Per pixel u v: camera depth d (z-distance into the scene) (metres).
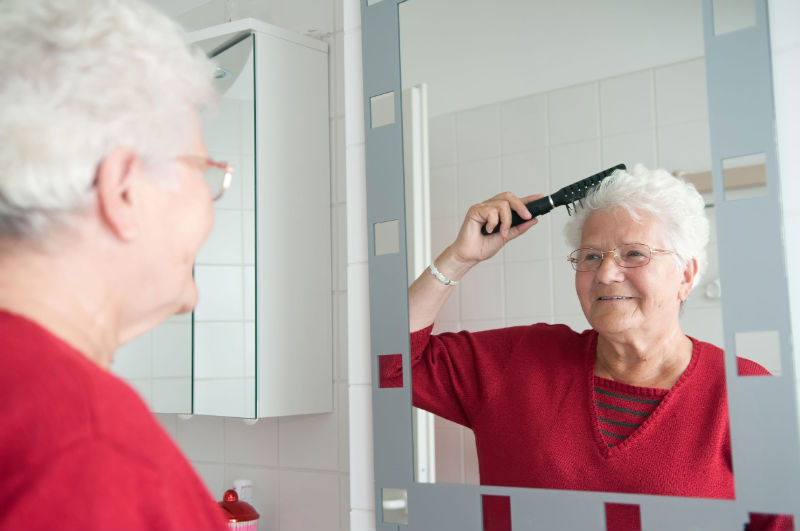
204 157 0.63
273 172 1.47
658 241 0.97
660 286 0.96
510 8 1.11
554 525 1.01
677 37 0.97
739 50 0.93
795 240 0.89
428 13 1.19
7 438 0.43
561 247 1.04
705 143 0.94
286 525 1.54
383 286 1.20
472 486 1.09
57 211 0.51
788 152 0.90
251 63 1.47
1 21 0.52
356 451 1.22
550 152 1.06
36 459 0.42
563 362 1.03
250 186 1.45
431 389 1.14
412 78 1.20
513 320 1.08
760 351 0.89
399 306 1.18
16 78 0.51
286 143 1.50
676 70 0.97
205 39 1.53
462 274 1.13
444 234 1.15
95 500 0.43
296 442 1.54
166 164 0.57
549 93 1.06
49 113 0.51
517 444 1.06
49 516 0.41
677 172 0.96
